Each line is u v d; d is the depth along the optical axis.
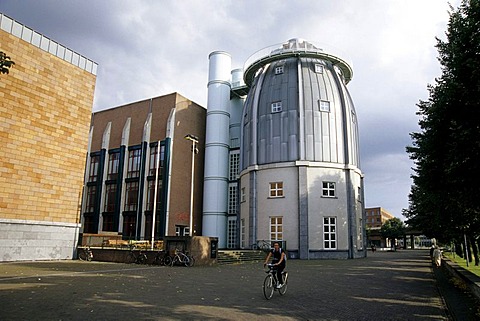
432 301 10.38
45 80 23.06
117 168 43.16
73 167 24.22
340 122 35.78
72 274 15.44
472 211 13.65
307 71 36.75
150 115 42.31
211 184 41.91
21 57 21.91
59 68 23.97
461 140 9.84
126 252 23.80
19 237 21.03
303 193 32.72
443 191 12.72
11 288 11.07
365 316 8.38
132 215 40.41
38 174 22.22
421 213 26.88
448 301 10.39
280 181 34.19
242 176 38.19
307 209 32.50
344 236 33.09
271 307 9.19
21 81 21.78
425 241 115.12
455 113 10.77
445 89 10.77
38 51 22.84
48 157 22.83
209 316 8.02
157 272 17.36
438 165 11.87
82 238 26.44
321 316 8.29
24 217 21.34
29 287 11.37
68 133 24.11
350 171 34.53
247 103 39.62
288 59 38.38
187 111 42.97
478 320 8.05
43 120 22.73
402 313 8.74
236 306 9.20
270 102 36.50
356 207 35.19
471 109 10.16
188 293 11.06
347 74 41.59
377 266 23.36
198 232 42.56
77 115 24.81
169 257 21.92
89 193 44.88
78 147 24.67
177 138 41.00
